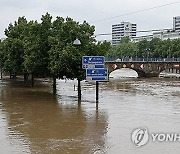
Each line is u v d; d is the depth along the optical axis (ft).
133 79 370.32
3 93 208.13
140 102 173.47
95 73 166.40
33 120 124.26
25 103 165.37
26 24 254.47
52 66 174.50
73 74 173.37
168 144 91.76
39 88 243.40
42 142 93.61
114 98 188.85
